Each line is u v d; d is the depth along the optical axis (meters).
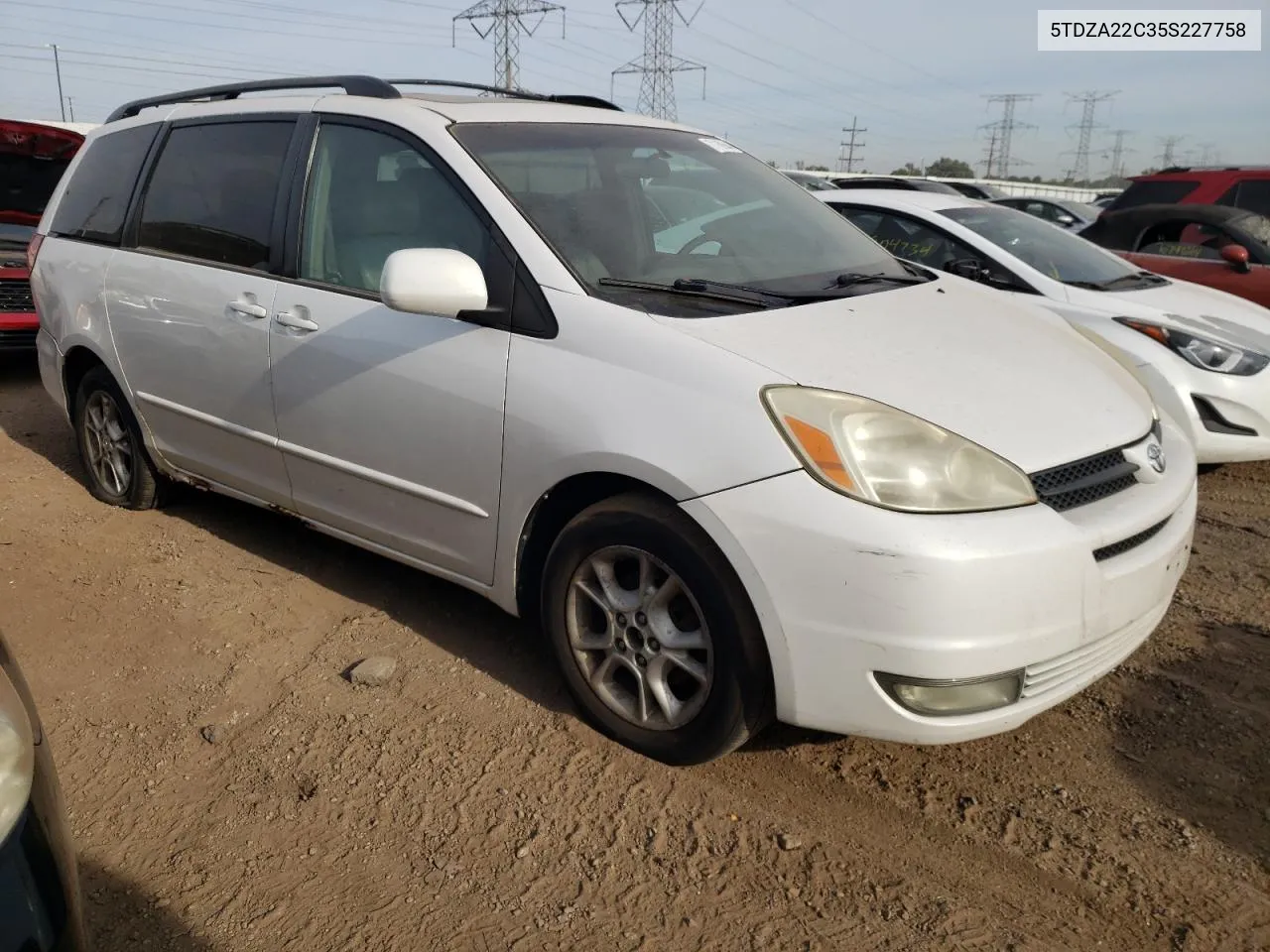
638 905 2.29
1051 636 2.34
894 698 2.32
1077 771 2.76
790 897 2.31
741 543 2.39
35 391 7.21
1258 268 6.59
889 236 6.13
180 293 3.91
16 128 7.26
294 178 3.58
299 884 2.38
